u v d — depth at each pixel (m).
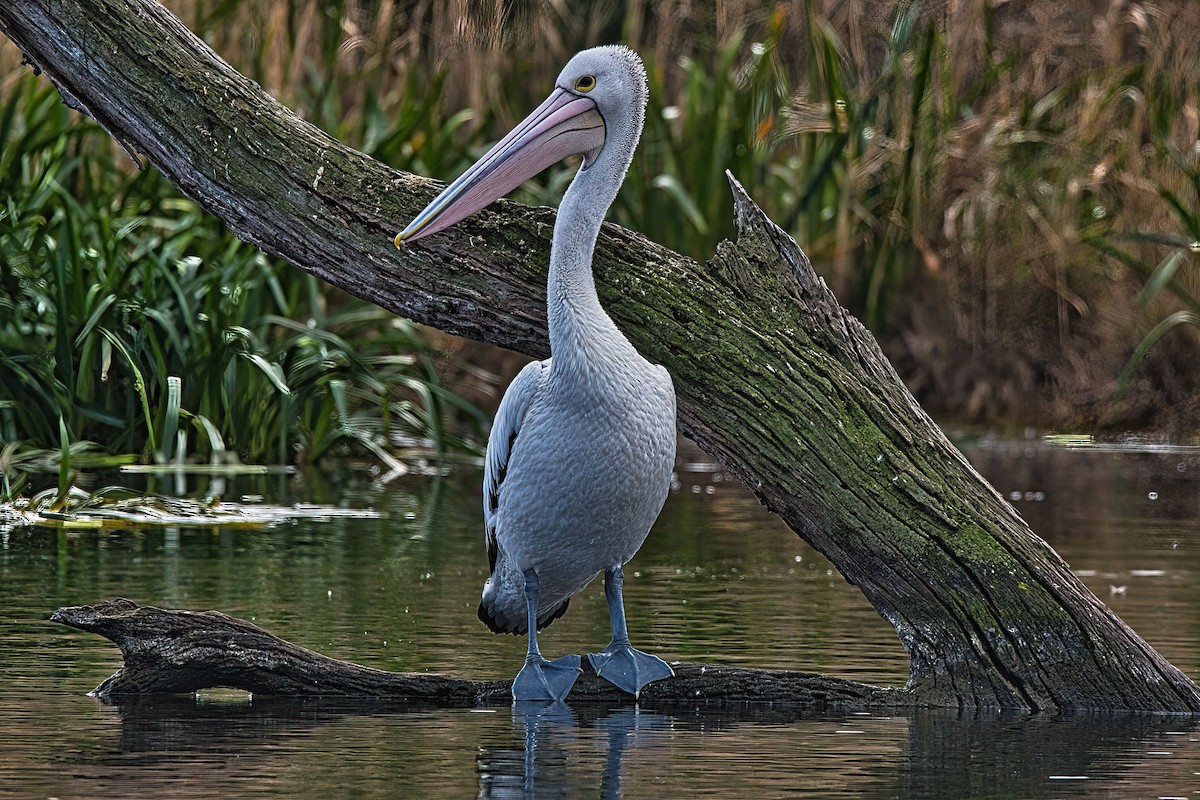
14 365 18.58
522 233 10.78
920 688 10.15
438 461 21.31
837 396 10.39
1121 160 25.67
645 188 25.72
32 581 13.02
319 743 8.73
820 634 11.78
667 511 18.48
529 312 10.74
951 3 26.59
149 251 19.09
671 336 10.60
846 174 25.98
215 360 19.27
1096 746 8.89
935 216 26.45
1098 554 15.14
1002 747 8.84
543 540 10.37
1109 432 25.41
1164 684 10.03
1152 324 25.41
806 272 10.66
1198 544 15.73
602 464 10.09
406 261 10.81
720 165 25.84
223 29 24.39
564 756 8.49
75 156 21.44
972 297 26.39
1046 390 26.00
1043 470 21.58
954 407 26.17
